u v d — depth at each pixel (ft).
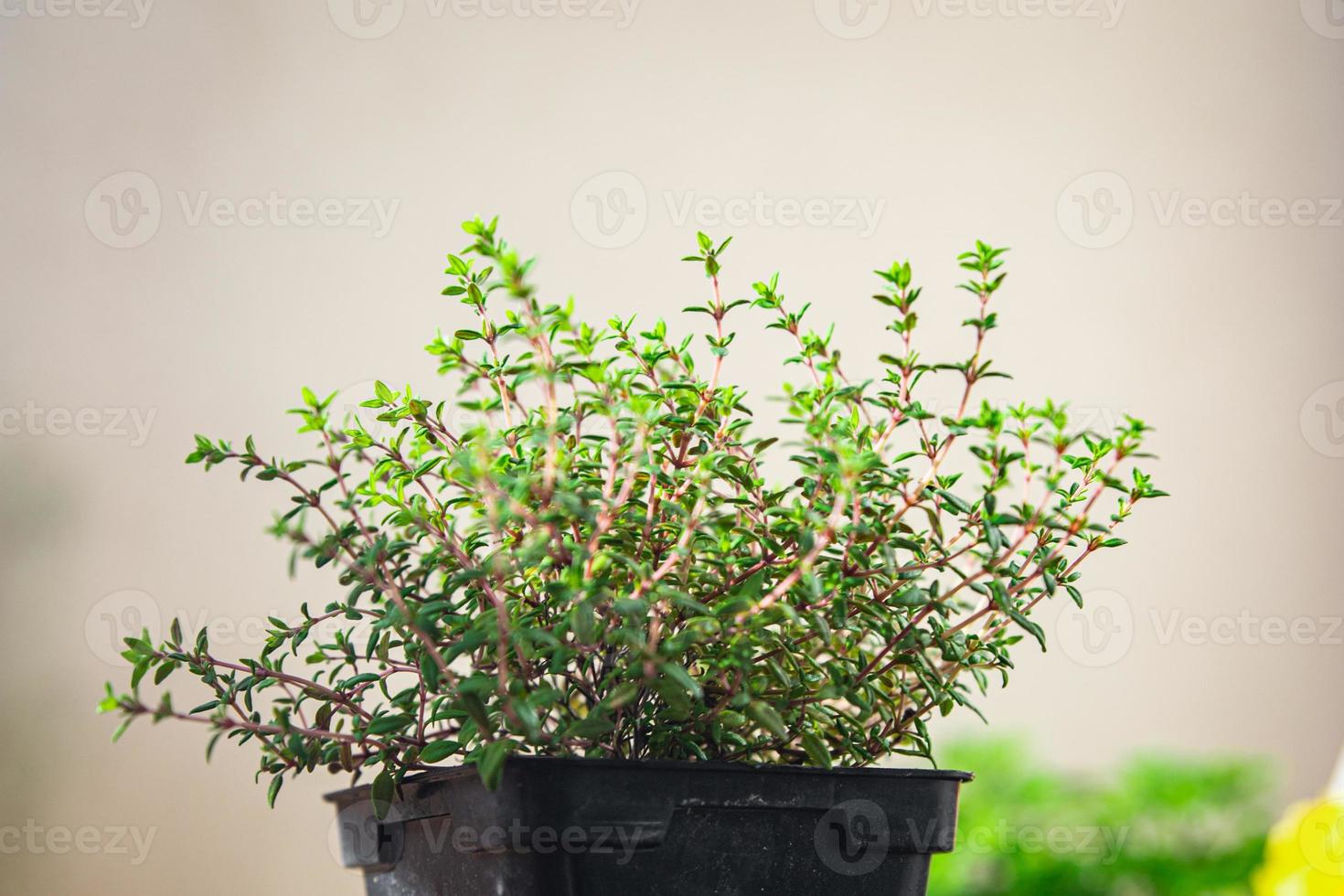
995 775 6.12
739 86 9.18
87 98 8.00
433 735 2.63
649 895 2.20
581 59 8.91
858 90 9.39
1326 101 10.36
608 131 8.86
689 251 8.86
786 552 2.55
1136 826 5.53
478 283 2.72
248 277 8.05
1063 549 2.69
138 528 7.57
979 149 9.55
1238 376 9.89
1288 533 9.80
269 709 7.50
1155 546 9.61
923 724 2.85
